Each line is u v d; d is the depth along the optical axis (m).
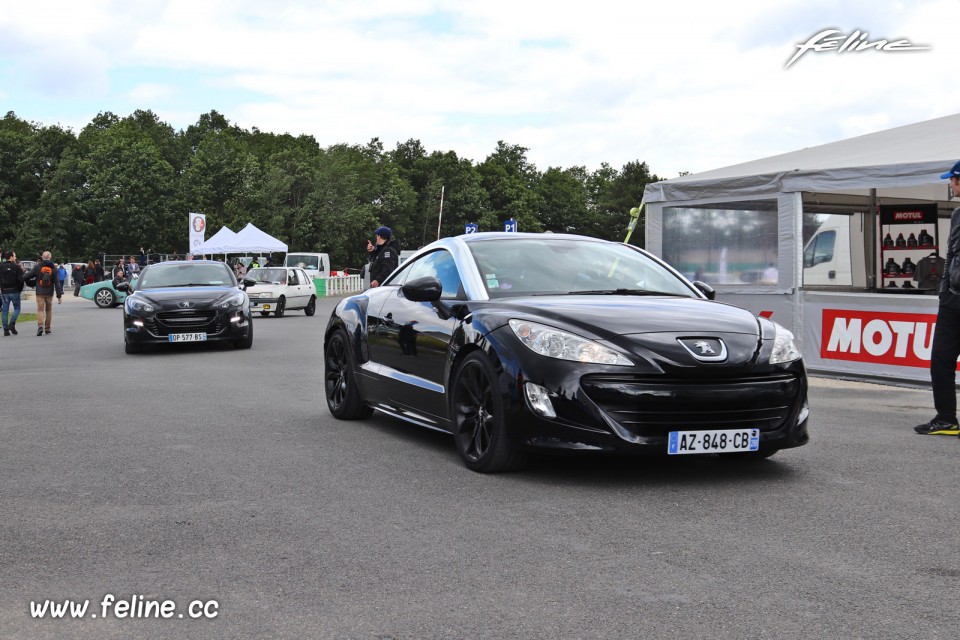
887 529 4.07
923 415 7.66
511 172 140.25
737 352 4.88
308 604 3.18
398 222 114.44
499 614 3.05
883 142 12.45
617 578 3.41
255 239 38.12
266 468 5.53
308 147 131.50
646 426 4.75
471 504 4.58
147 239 81.81
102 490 4.97
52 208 80.81
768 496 4.71
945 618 2.98
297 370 11.79
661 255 13.09
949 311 6.55
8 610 3.16
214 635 2.92
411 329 6.22
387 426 7.18
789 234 11.30
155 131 115.62
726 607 3.10
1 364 12.95
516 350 5.04
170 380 10.61
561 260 6.20
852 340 10.52
